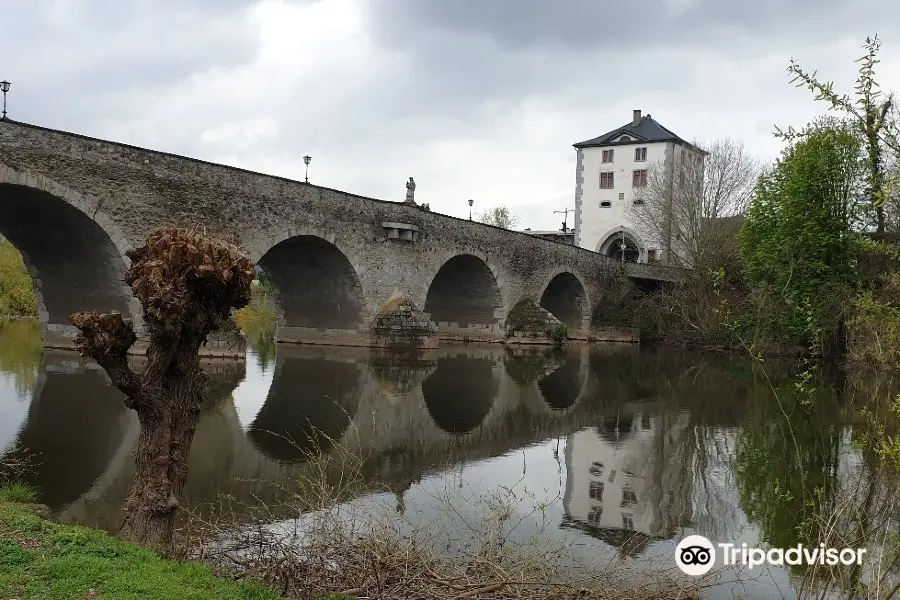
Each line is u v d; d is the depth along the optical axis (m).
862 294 10.30
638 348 36.22
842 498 7.12
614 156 51.09
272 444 11.37
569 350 33.69
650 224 47.31
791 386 20.42
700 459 11.51
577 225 52.47
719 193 41.91
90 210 17.05
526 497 9.16
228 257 5.93
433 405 15.90
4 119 15.32
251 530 6.54
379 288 27.03
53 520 7.33
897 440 6.19
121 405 13.59
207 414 13.58
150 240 5.93
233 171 20.69
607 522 8.37
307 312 29.11
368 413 14.45
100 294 20.23
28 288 41.41
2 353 21.27
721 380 22.30
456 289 35.81
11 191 16.30
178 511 7.76
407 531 7.36
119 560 5.12
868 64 5.57
